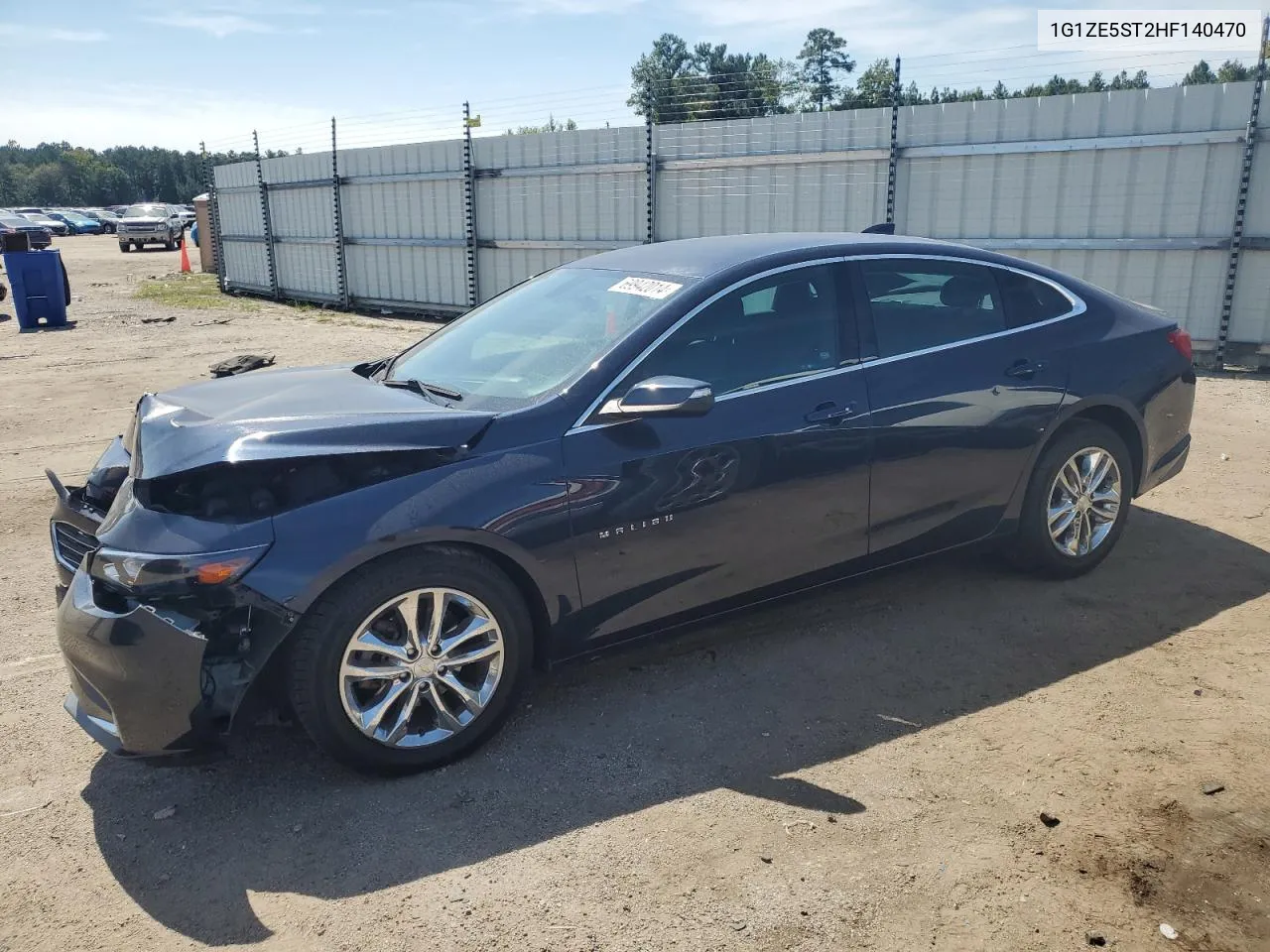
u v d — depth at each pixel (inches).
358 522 122.1
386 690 126.9
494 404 141.0
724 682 153.9
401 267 714.8
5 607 190.1
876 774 128.3
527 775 129.9
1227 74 422.0
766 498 148.9
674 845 114.9
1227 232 393.7
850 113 473.4
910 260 169.2
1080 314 184.4
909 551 167.5
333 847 116.5
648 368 142.4
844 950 98.5
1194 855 110.9
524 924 103.0
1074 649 161.8
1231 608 175.2
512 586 133.7
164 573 116.8
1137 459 193.3
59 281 654.5
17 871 114.4
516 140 610.9
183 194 5521.7
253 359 207.8
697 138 529.0
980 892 106.0
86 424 350.3
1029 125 426.9
